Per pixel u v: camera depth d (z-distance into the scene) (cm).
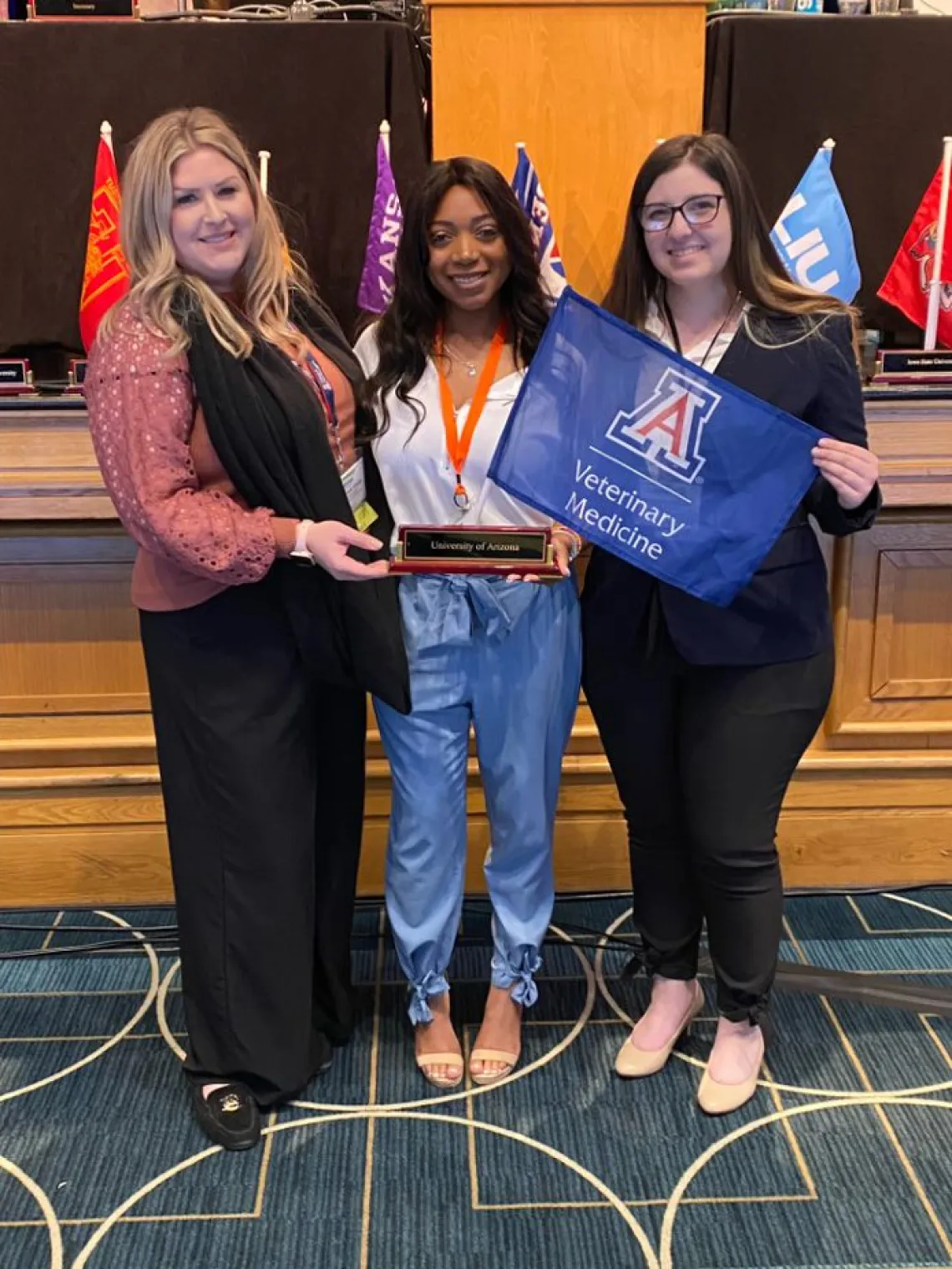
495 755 189
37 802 247
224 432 157
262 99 227
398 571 174
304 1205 173
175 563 166
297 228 231
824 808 253
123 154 228
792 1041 207
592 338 164
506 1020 202
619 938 238
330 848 196
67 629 240
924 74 229
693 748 181
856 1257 162
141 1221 170
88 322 220
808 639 175
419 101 231
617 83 223
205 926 184
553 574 174
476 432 176
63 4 231
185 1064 193
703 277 163
